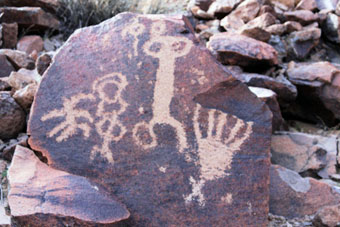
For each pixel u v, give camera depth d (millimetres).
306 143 3129
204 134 2084
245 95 2117
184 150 2066
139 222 2002
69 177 1988
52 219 1760
